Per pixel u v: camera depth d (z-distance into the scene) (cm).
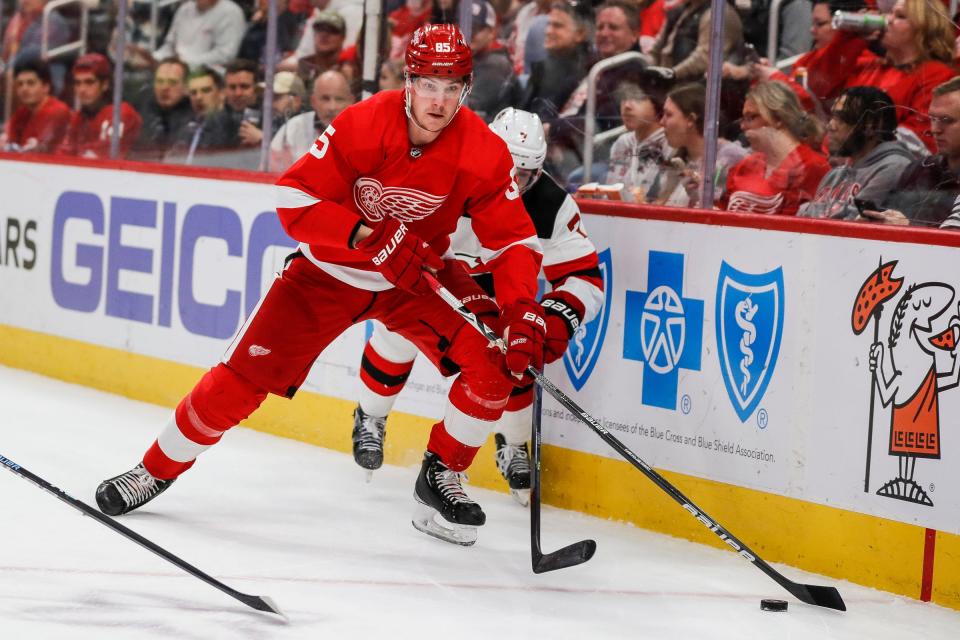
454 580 585
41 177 1066
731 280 668
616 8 761
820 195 699
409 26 857
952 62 645
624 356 716
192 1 970
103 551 592
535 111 815
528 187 688
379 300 636
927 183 659
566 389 742
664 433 696
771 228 649
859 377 617
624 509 712
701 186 739
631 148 772
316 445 870
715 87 723
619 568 621
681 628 538
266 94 931
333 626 511
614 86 773
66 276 1048
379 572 590
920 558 595
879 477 610
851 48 678
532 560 588
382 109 592
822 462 631
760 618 556
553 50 797
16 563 564
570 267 691
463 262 709
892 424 605
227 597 537
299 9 905
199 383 638
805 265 636
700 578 612
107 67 1033
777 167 711
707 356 678
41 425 877
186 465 656
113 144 1034
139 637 485
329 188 594
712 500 674
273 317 625
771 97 707
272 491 732
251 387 633
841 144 688
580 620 540
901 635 545
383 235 572
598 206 731
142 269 984
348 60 887
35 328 1078
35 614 502
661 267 700
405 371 720
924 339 592
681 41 740
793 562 642
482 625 526
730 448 667
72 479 729
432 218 616
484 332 592
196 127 977
